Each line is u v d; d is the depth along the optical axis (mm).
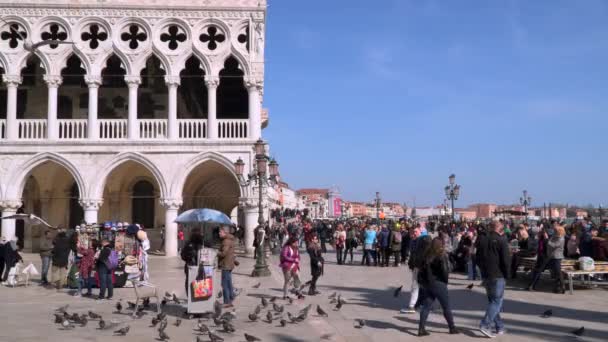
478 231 21828
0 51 29016
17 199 28609
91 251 17781
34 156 28781
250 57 30062
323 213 168375
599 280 20047
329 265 27953
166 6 29766
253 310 14453
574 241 20609
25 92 33188
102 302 16219
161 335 10734
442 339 11016
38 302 16234
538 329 11945
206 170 34125
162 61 29766
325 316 13398
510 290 18219
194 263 13672
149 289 14008
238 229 41719
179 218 20688
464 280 21578
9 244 20062
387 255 27203
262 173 22922
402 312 14031
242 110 34219
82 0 29406
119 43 29656
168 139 29484
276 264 28359
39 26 29266
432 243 11352
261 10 30297
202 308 13461
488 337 11117
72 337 11250
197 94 34031
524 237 22453
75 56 31875
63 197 33750
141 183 34656
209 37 30453
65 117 33250
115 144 29156
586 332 11648
